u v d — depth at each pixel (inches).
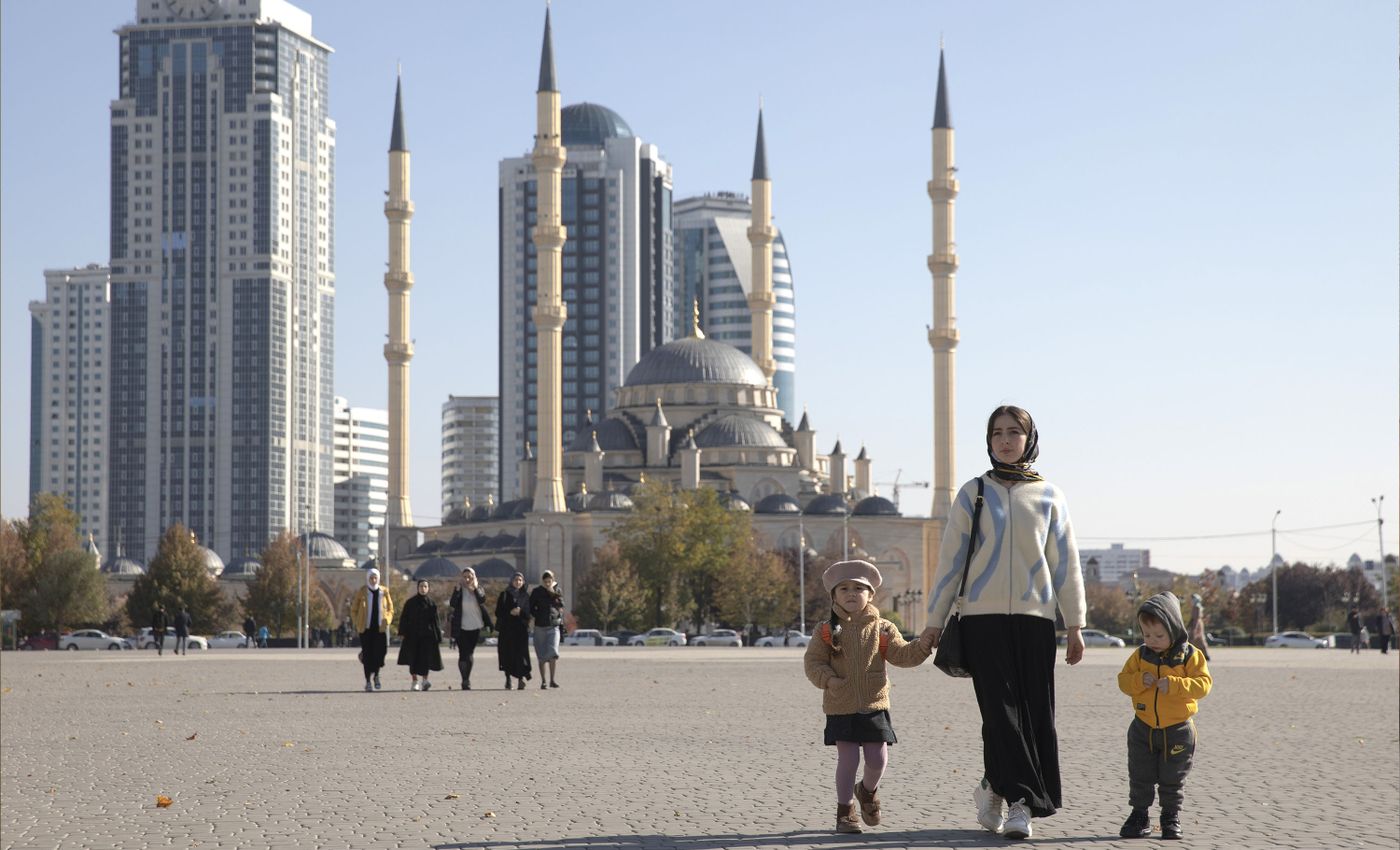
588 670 2842.0
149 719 1530.5
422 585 2070.6
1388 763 1076.5
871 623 761.6
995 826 738.8
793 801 876.6
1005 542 719.7
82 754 1171.3
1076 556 733.9
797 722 1464.1
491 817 817.5
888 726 759.7
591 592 7603.4
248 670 2903.5
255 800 893.8
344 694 1977.1
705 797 895.7
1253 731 1360.7
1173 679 726.5
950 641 732.0
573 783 965.8
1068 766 1067.3
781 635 6899.6
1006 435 738.2
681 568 7662.4
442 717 1537.9
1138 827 735.1
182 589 7751.0
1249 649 5265.8
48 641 6368.1
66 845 743.1
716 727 1402.6
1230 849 698.8
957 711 1610.5
